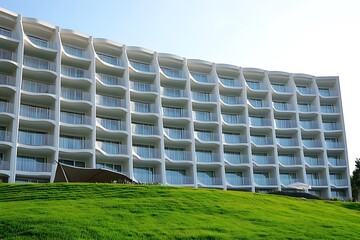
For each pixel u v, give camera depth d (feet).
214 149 222.69
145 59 216.33
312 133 248.93
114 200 71.67
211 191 89.56
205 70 233.14
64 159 179.11
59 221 53.31
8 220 53.01
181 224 57.93
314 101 255.50
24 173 155.63
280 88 252.21
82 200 70.95
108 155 183.52
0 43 168.76
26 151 164.66
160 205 69.05
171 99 213.25
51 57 183.93
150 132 202.80
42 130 176.04
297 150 239.71
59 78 176.96
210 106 224.94
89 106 184.75
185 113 216.13
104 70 201.36
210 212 68.23
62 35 188.96
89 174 109.91
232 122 231.30
